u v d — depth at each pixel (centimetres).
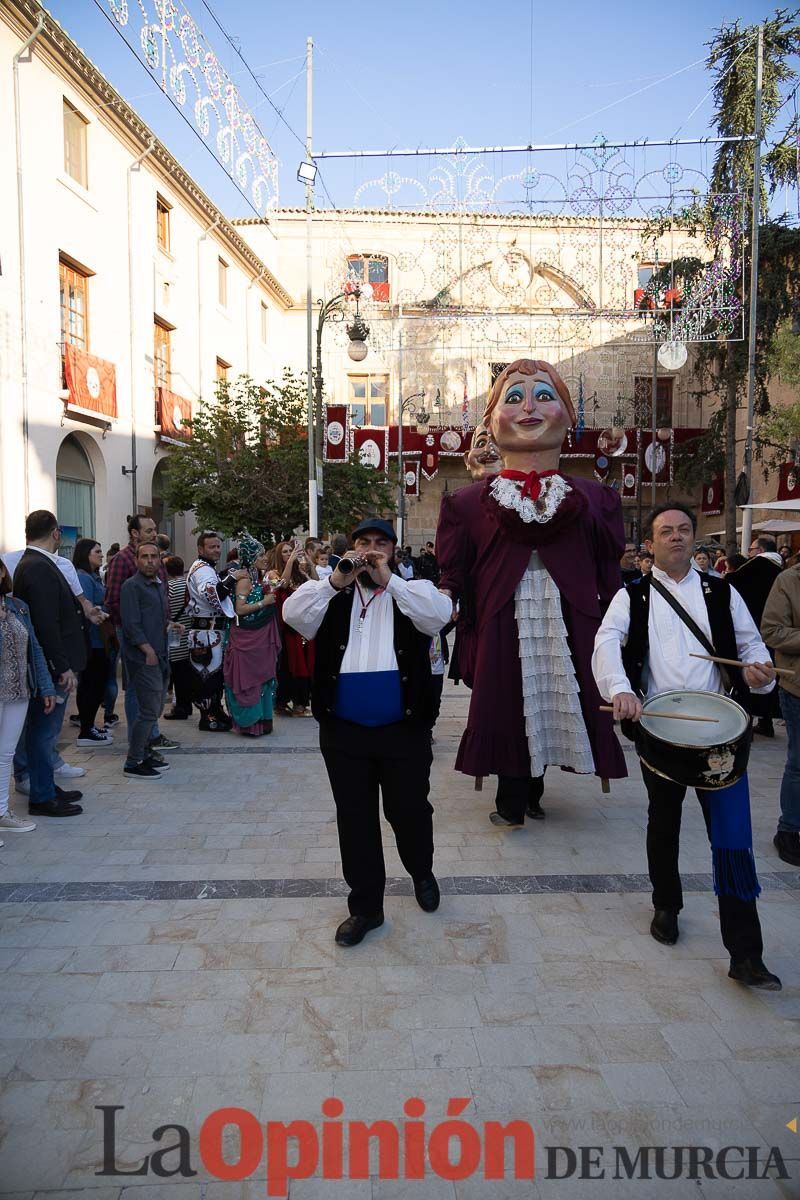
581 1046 283
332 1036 289
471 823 520
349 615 359
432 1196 220
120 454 1700
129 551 752
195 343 2089
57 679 523
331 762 359
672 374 2542
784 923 376
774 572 631
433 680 364
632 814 539
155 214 1850
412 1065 273
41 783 529
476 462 608
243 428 1769
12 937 362
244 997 313
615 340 2431
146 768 629
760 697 354
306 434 1783
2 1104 254
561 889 413
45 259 1427
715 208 1506
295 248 2730
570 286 2003
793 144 1477
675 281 1591
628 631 350
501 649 497
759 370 1645
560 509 485
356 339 1512
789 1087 263
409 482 2409
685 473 2238
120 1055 278
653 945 355
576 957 344
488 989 319
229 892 410
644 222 1762
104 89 1549
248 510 1719
